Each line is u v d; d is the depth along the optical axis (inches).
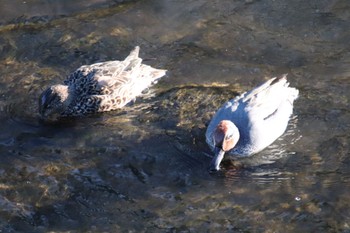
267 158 575.8
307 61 685.3
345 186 546.3
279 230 511.8
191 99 640.4
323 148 582.2
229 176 558.9
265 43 709.9
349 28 725.3
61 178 559.2
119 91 637.9
